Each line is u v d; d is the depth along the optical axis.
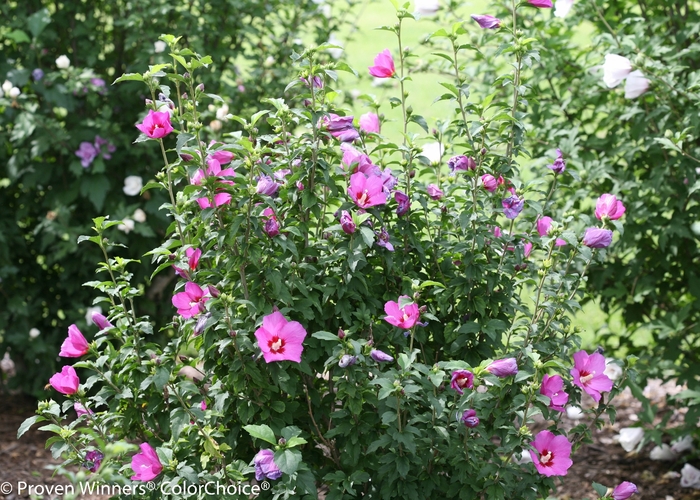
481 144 2.63
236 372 2.35
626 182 3.76
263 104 4.53
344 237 2.53
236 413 2.47
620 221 3.85
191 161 2.36
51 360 4.36
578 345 2.60
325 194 2.52
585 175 3.62
